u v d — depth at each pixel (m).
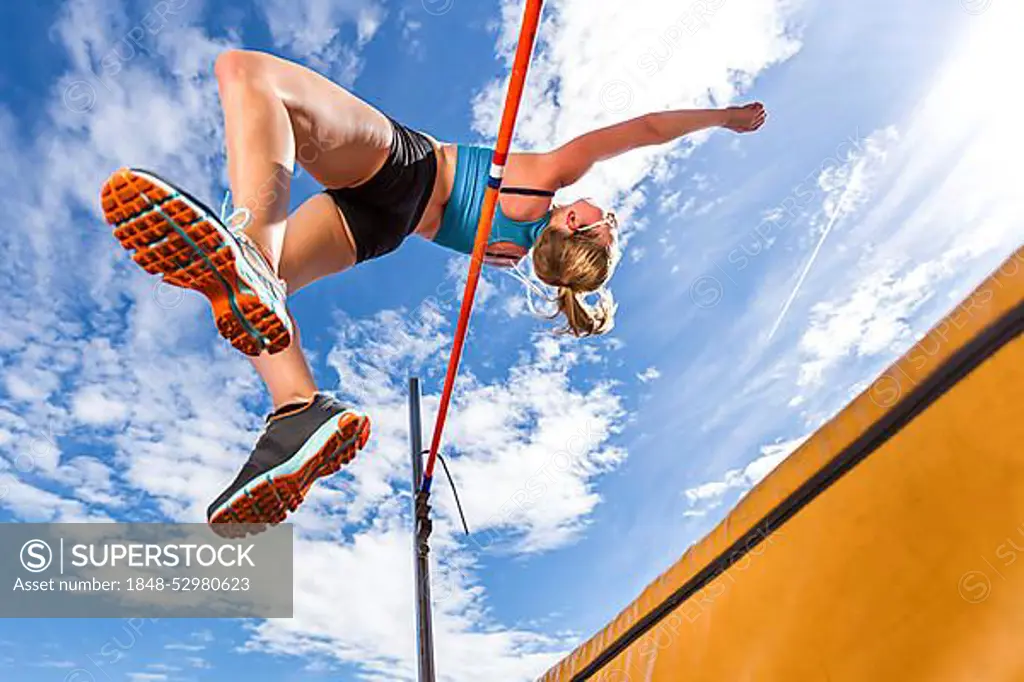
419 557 2.65
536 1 1.36
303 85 1.39
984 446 0.63
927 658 0.63
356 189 1.63
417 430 2.88
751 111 2.00
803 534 0.79
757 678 0.78
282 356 1.47
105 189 1.08
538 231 1.89
